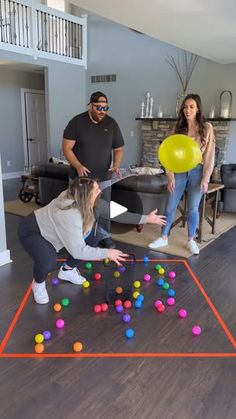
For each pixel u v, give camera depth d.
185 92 6.97
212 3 3.23
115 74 7.84
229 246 3.67
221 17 3.65
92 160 3.07
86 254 1.98
